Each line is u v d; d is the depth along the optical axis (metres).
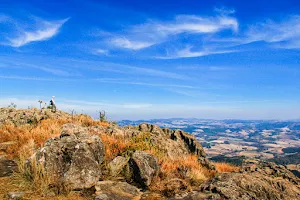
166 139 16.23
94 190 7.77
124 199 7.43
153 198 7.71
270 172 11.54
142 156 9.18
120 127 17.53
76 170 7.85
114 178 8.84
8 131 15.02
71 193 7.35
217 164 15.26
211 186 8.54
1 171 8.48
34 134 13.43
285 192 9.43
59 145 8.44
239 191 8.38
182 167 11.02
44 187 7.18
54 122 17.03
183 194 8.11
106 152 10.66
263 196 8.71
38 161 8.02
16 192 6.81
